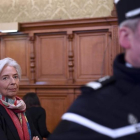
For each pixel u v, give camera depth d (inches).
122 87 29.4
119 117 27.7
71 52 195.9
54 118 199.3
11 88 81.0
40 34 204.4
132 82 29.3
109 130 27.2
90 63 194.1
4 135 70.1
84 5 199.5
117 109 28.2
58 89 197.8
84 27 191.9
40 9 208.7
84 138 27.5
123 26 30.4
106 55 189.8
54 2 205.9
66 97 196.5
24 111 82.1
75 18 201.5
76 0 201.2
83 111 29.0
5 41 212.7
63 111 197.0
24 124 79.8
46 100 201.0
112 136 26.9
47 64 203.6
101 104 29.1
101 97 29.8
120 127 27.1
